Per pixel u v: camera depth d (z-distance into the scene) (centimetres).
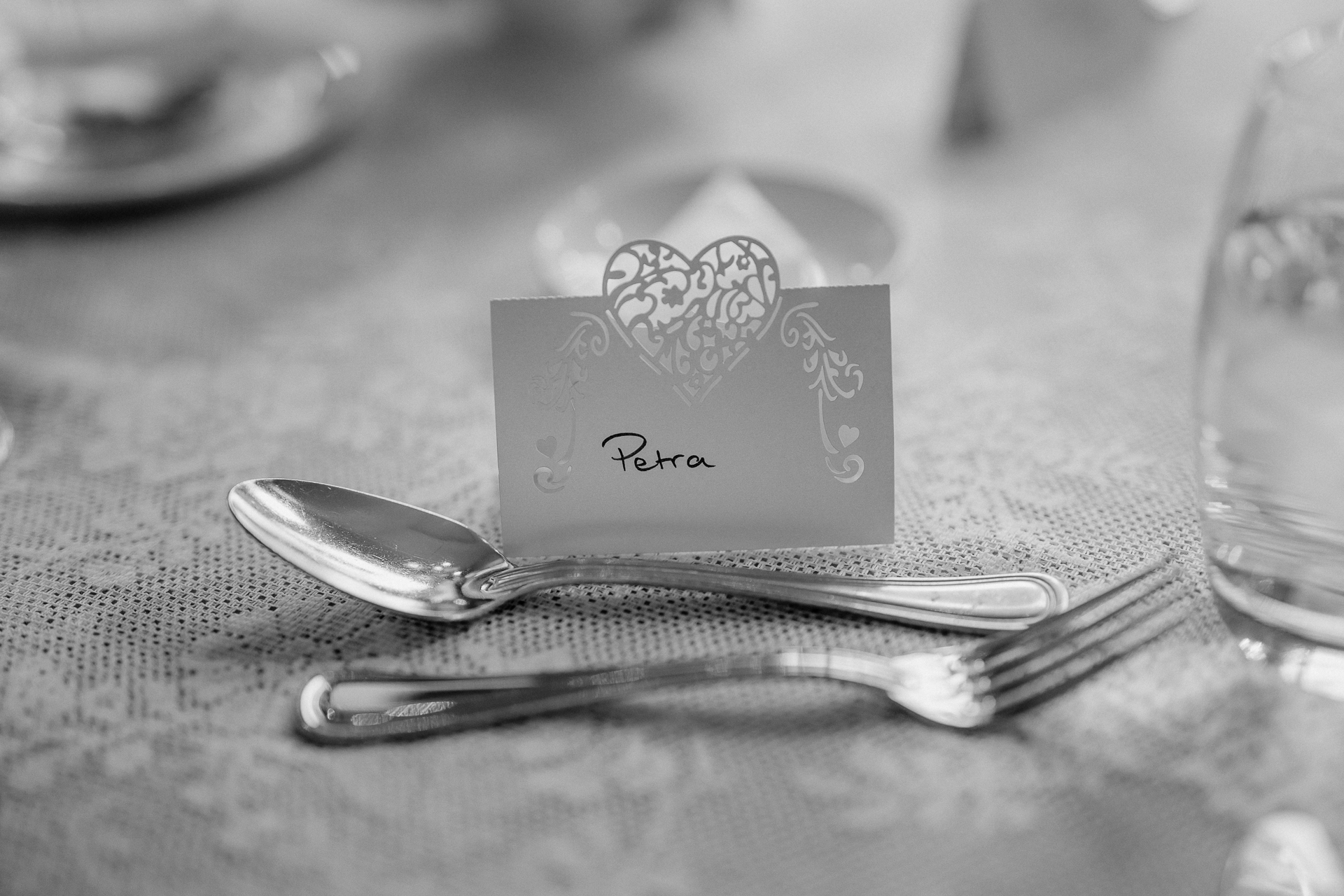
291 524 43
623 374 43
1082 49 68
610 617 42
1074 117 67
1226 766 38
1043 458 48
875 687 39
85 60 68
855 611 42
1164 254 57
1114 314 54
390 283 57
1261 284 40
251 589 44
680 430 43
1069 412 50
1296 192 39
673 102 69
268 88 67
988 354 52
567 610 43
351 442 49
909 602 42
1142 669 40
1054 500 46
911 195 62
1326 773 38
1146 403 50
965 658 40
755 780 38
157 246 59
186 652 42
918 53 72
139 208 61
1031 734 39
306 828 37
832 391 43
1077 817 37
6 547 45
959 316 54
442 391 52
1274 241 40
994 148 65
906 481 47
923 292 56
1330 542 39
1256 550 40
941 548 45
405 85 71
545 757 39
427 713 39
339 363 53
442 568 43
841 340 43
